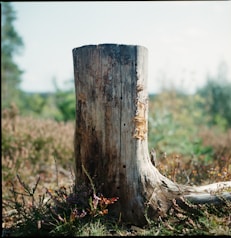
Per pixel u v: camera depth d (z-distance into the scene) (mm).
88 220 2330
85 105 2424
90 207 2398
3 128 5191
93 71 2352
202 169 3664
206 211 2324
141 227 2363
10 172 3965
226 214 2395
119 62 2311
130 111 2350
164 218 2375
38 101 12242
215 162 3889
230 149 5211
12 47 18125
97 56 2324
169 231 2223
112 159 2396
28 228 2316
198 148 4758
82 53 2387
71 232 2229
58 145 5227
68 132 5793
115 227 2299
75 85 2508
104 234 2229
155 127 5582
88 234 2217
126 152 2371
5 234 2389
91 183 2346
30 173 4426
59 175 4504
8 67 16562
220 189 2520
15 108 6668
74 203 2453
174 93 8266
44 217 2391
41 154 5031
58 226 2223
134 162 2387
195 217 2377
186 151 4953
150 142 5082
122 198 2400
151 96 8586
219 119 9969
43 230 2320
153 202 2393
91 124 2416
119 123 2352
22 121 5980
